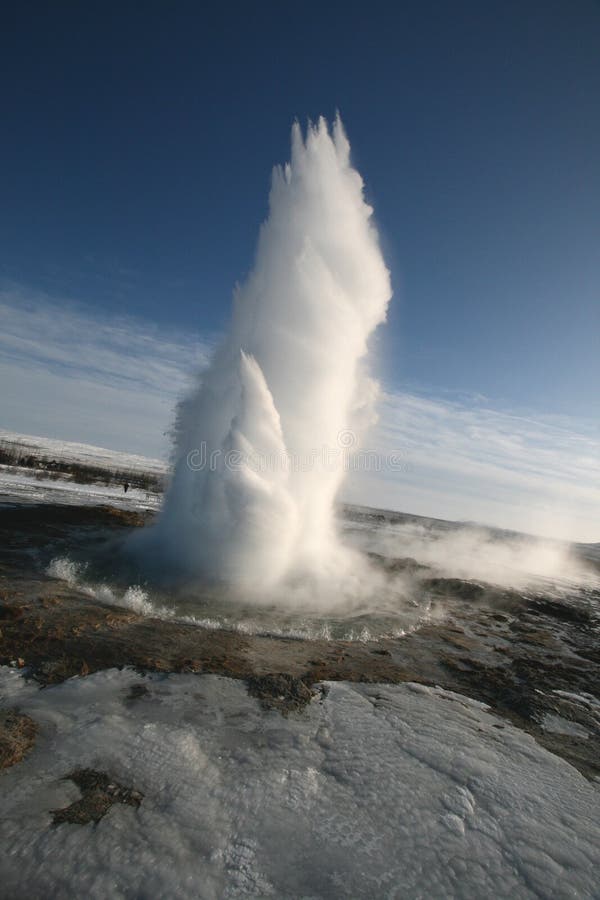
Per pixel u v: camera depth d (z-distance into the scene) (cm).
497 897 316
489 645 923
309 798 391
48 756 403
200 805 367
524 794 432
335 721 519
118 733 443
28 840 318
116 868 304
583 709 654
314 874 318
